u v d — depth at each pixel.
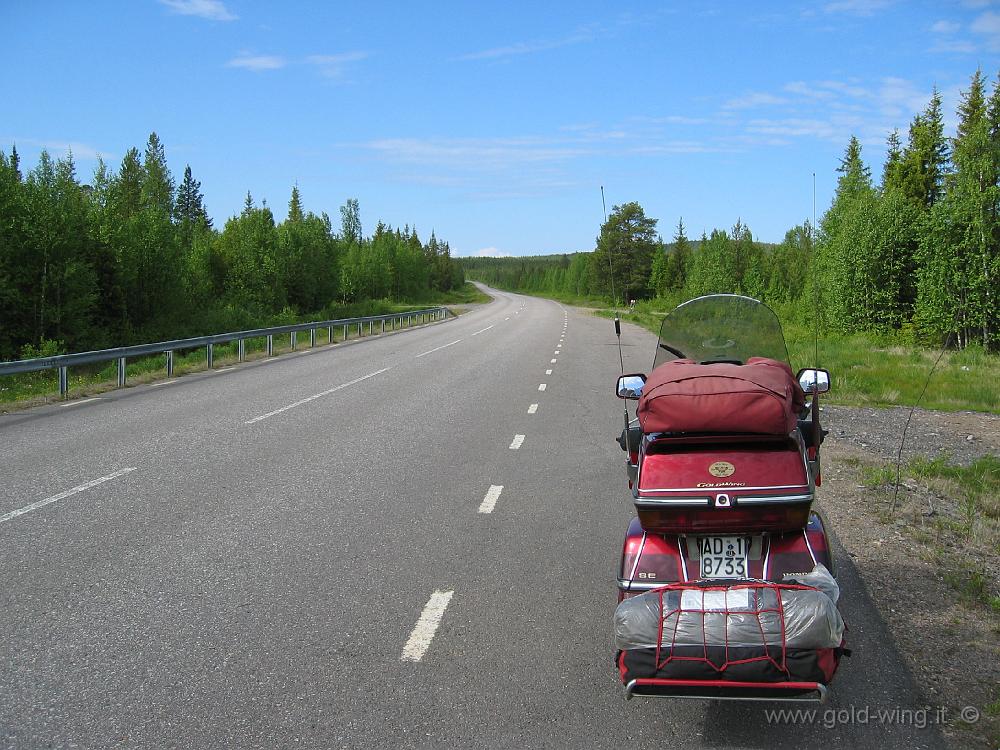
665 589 3.71
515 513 7.46
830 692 4.04
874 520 7.11
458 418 13.02
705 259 59.53
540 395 15.90
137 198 78.12
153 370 21.56
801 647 3.36
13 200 32.78
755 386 3.94
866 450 10.59
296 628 4.88
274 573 5.85
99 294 35.78
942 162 41.12
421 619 5.02
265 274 64.50
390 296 120.56
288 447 10.59
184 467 9.38
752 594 3.58
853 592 5.36
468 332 41.72
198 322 44.41
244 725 3.76
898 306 28.31
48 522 7.11
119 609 5.17
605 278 109.38
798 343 24.75
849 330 29.12
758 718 3.81
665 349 5.48
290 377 19.41
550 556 6.25
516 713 3.87
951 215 24.30
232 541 6.60
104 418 13.09
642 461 4.05
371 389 16.91
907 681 4.13
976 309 23.98
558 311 78.31
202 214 121.75
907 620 4.91
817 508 7.48
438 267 184.12
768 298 55.22
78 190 39.12
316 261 78.25
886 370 19.36
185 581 5.68
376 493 8.19
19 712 3.87
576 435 11.46
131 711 3.89
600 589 5.55
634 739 3.63
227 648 4.60
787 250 71.06
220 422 12.63
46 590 5.49
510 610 5.17
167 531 6.86
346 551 6.36
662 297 84.25
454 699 4.01
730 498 3.77
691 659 3.40
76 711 3.89
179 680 4.21
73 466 9.42
